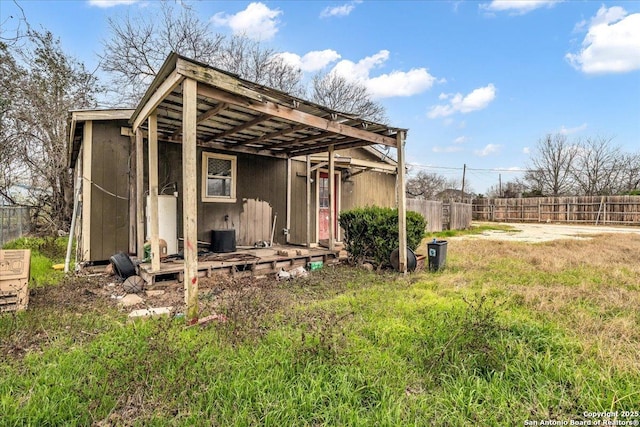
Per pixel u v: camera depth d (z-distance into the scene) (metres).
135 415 1.83
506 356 2.46
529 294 4.19
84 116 5.61
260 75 18.91
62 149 12.12
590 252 8.30
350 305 3.86
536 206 22.61
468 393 2.08
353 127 5.39
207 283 4.92
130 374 2.14
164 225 5.47
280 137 6.59
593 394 2.02
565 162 28.73
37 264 6.07
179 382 2.05
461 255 7.86
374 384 2.12
